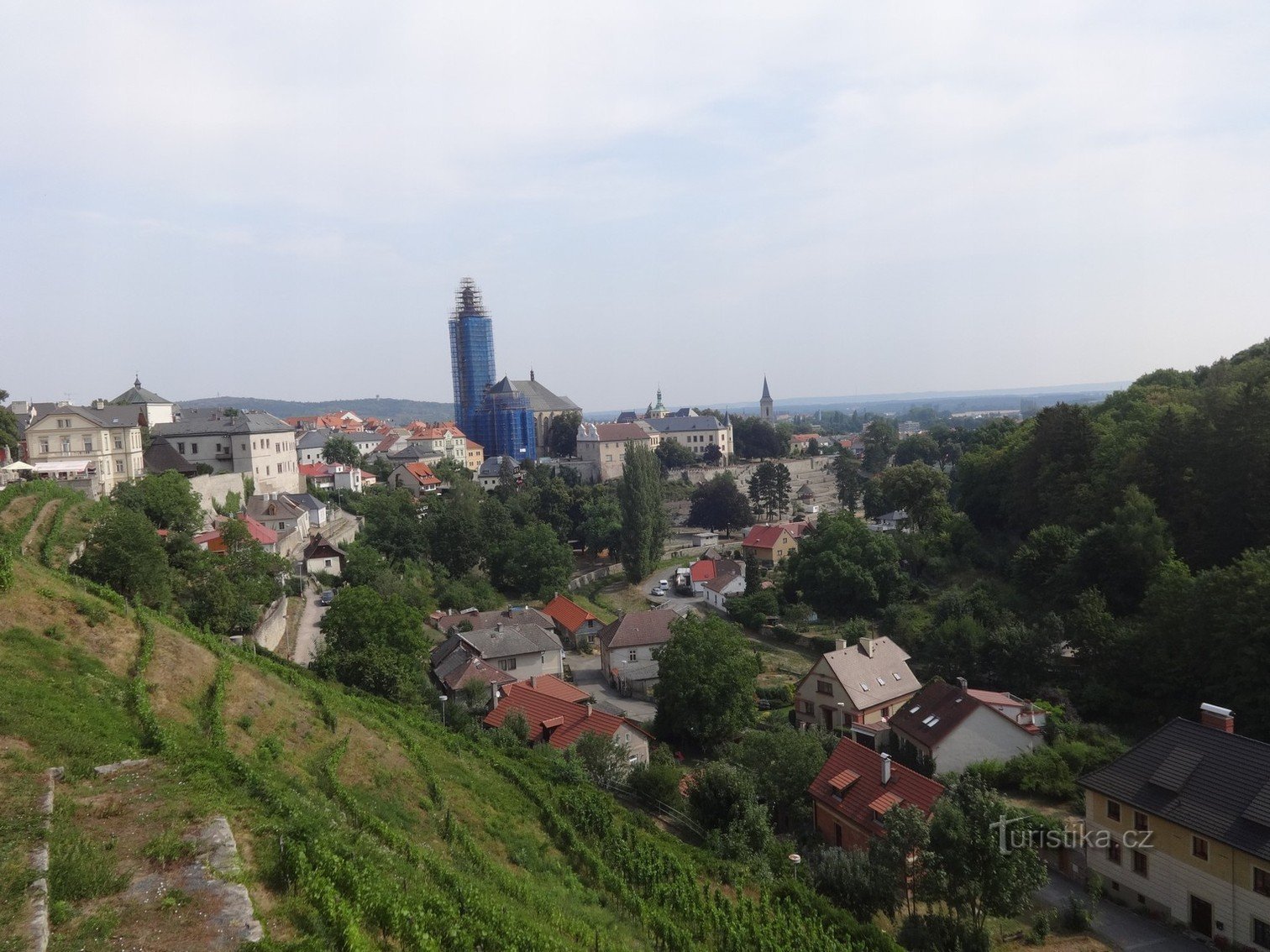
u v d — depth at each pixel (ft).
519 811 129.08
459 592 340.39
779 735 179.11
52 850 63.36
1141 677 212.43
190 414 414.00
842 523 344.69
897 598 320.70
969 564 338.34
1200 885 125.70
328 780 106.32
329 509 422.41
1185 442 272.92
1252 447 247.91
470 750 152.35
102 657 109.40
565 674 294.66
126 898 60.44
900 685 230.27
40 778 74.18
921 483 392.68
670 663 215.31
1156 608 216.54
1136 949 122.42
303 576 301.63
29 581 119.96
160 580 169.68
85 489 246.88
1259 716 182.19
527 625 279.90
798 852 150.41
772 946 100.53
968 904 111.14
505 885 96.89
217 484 325.62
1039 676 229.66
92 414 314.96
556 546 399.24
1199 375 427.33
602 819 130.00
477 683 219.00
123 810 73.51
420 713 173.47
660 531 456.86
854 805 150.51
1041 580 278.05
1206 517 257.75
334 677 174.70
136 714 95.09
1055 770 171.83
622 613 378.94
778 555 431.02
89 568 161.38
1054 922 129.08
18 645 100.73
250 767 90.89
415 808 113.09
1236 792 126.82
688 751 214.28
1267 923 116.88
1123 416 364.38
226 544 244.22
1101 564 256.73
